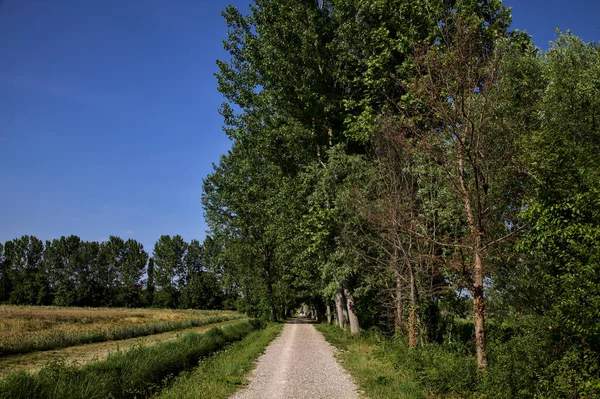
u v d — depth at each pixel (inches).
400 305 677.3
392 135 537.0
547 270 383.2
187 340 709.3
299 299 2748.5
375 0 663.1
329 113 799.1
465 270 378.9
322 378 477.1
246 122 1014.4
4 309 2532.0
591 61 386.6
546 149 332.5
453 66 362.0
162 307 4121.6
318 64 810.8
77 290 3860.7
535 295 425.4
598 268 277.7
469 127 372.8
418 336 619.8
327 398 373.4
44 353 888.9
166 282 4298.7
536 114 393.1
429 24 561.6
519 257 434.9
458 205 484.7
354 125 673.6
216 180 1606.8
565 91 362.3
